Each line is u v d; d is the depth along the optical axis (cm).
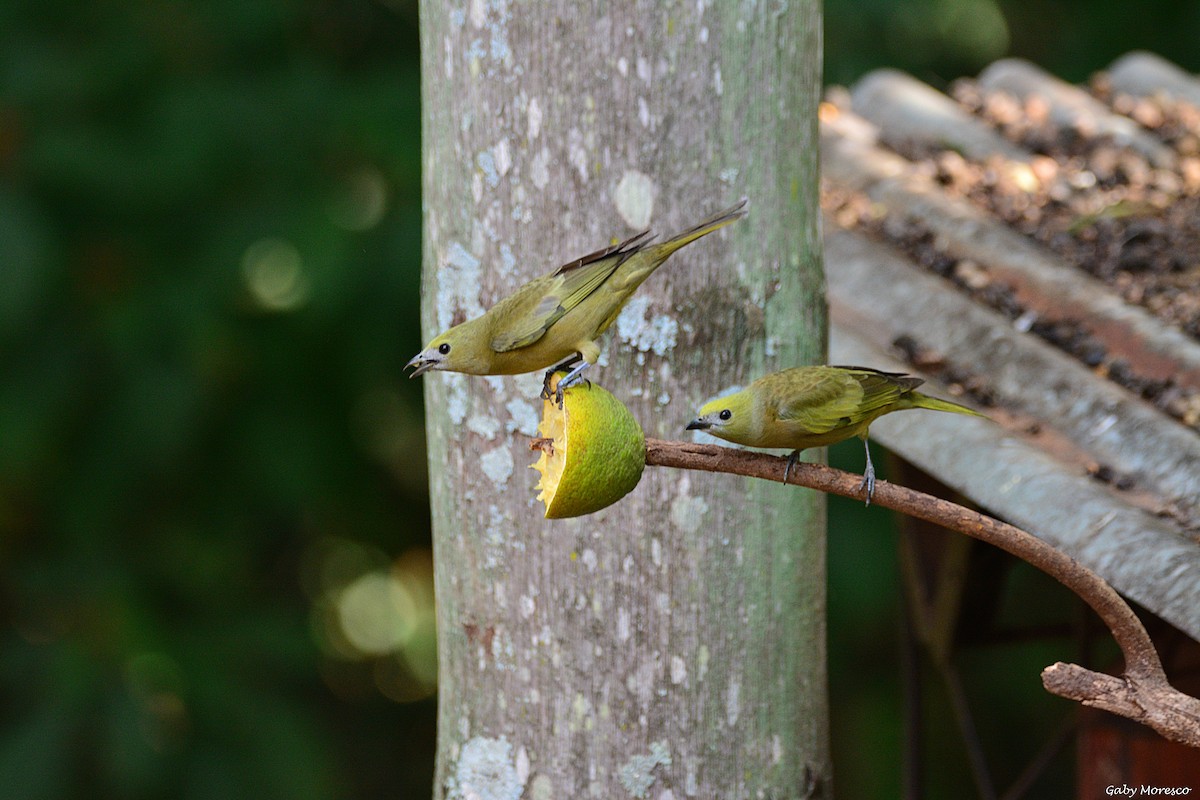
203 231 1425
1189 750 787
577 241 663
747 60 662
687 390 670
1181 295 923
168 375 1385
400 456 1734
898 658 1753
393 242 1402
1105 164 1153
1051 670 551
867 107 1326
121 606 1477
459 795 716
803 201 691
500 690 699
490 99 667
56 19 1465
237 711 1474
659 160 657
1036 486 702
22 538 1531
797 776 708
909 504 537
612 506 671
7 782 1374
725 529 678
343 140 1445
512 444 684
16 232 1326
